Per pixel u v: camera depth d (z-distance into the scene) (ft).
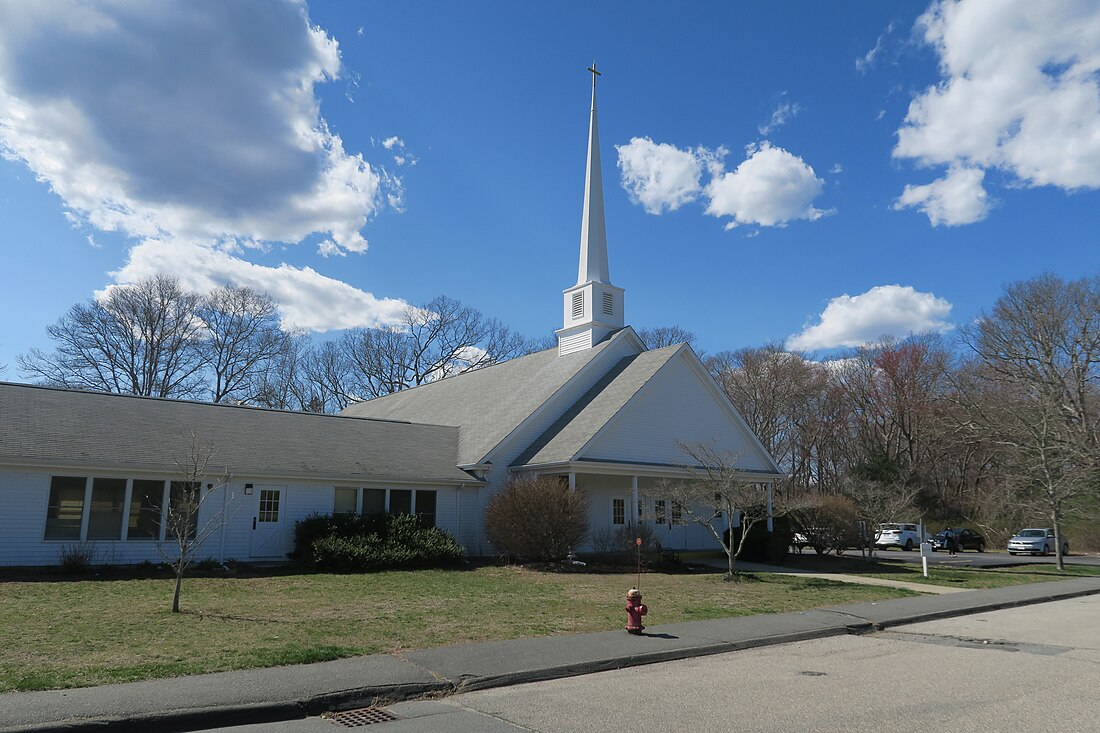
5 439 60.54
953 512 180.45
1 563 58.39
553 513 72.28
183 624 37.58
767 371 201.87
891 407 192.54
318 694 24.43
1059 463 109.19
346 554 66.08
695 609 47.14
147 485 65.16
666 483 79.61
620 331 100.99
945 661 32.24
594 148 105.81
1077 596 62.44
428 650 32.04
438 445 89.97
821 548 91.45
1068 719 22.18
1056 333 152.97
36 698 23.21
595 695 25.79
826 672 29.68
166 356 159.43
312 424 85.66
